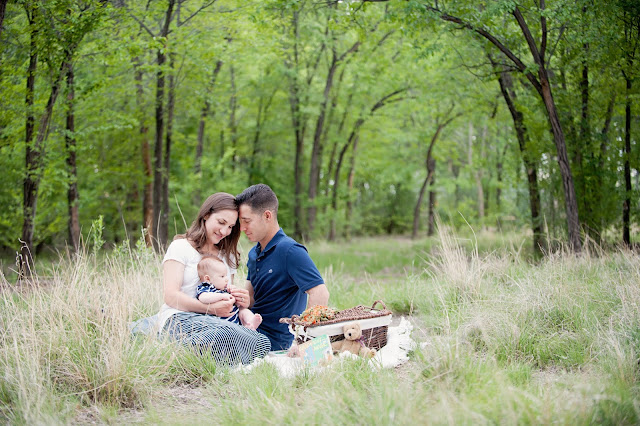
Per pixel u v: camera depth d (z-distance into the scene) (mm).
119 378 3697
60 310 4453
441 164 31234
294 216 22766
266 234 4730
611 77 9500
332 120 23266
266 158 24875
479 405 3008
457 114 20344
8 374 3627
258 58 14930
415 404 3023
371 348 4449
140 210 18484
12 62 8383
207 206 4656
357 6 10117
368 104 21672
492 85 13164
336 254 15164
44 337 4191
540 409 2984
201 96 13211
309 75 20781
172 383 3984
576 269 6680
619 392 3209
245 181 24078
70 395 3623
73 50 8789
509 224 12141
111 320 4328
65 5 8125
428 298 6207
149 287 5809
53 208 14039
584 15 8539
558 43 9703
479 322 4805
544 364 4262
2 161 11500
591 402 3043
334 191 24422
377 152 27422
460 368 3629
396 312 6535
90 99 11703
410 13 8727
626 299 5016
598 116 10344
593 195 10281
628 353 3908
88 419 3385
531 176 11406
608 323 4641
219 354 4332
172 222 19375
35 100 9438
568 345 4414
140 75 13094
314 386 3570
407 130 25172
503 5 8297
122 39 9953
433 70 15570
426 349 4156
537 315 4973
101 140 15445
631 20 8820
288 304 4793
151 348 4109
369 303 6629
